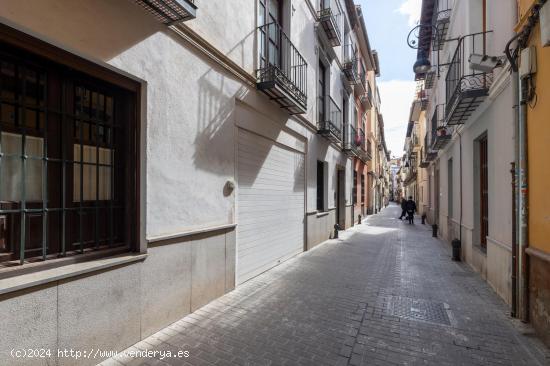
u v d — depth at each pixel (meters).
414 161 27.95
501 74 4.82
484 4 6.28
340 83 12.71
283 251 7.33
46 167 2.67
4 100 2.41
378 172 34.16
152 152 3.39
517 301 4.16
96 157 3.10
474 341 3.52
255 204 5.90
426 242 11.04
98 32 2.79
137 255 3.21
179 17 3.36
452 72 7.76
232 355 3.11
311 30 8.88
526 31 3.77
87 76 2.93
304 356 3.14
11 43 2.29
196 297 4.15
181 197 3.82
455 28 8.23
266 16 6.36
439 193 13.05
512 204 4.25
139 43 3.21
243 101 5.18
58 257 2.73
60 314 2.50
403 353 3.24
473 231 7.04
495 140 5.37
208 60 4.31
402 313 4.33
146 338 3.34
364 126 20.56
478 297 5.05
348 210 15.33
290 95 6.12
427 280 6.07
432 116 13.84
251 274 5.81
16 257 2.48
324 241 10.77
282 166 7.16
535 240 3.76
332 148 11.73
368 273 6.58
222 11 4.60
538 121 3.65
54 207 2.74
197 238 4.13
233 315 4.07
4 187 2.42
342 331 3.73
